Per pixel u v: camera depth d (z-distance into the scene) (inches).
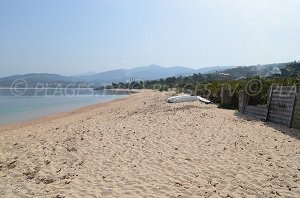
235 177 280.1
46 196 257.0
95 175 304.8
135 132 494.3
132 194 250.7
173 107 885.2
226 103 849.5
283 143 397.4
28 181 301.3
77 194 256.8
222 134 453.7
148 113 751.1
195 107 863.1
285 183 264.8
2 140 523.8
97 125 600.1
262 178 275.7
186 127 514.3
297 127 498.6
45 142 472.4
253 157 337.4
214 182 269.1
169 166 316.2
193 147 384.2
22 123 873.5
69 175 310.0
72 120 820.0
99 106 1368.1
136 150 385.4
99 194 254.2
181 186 263.1
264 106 609.0
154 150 379.6
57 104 1745.8
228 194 243.3
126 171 310.0
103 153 383.2
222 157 339.0
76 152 396.5
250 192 246.8
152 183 273.0
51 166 345.1
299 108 495.5
